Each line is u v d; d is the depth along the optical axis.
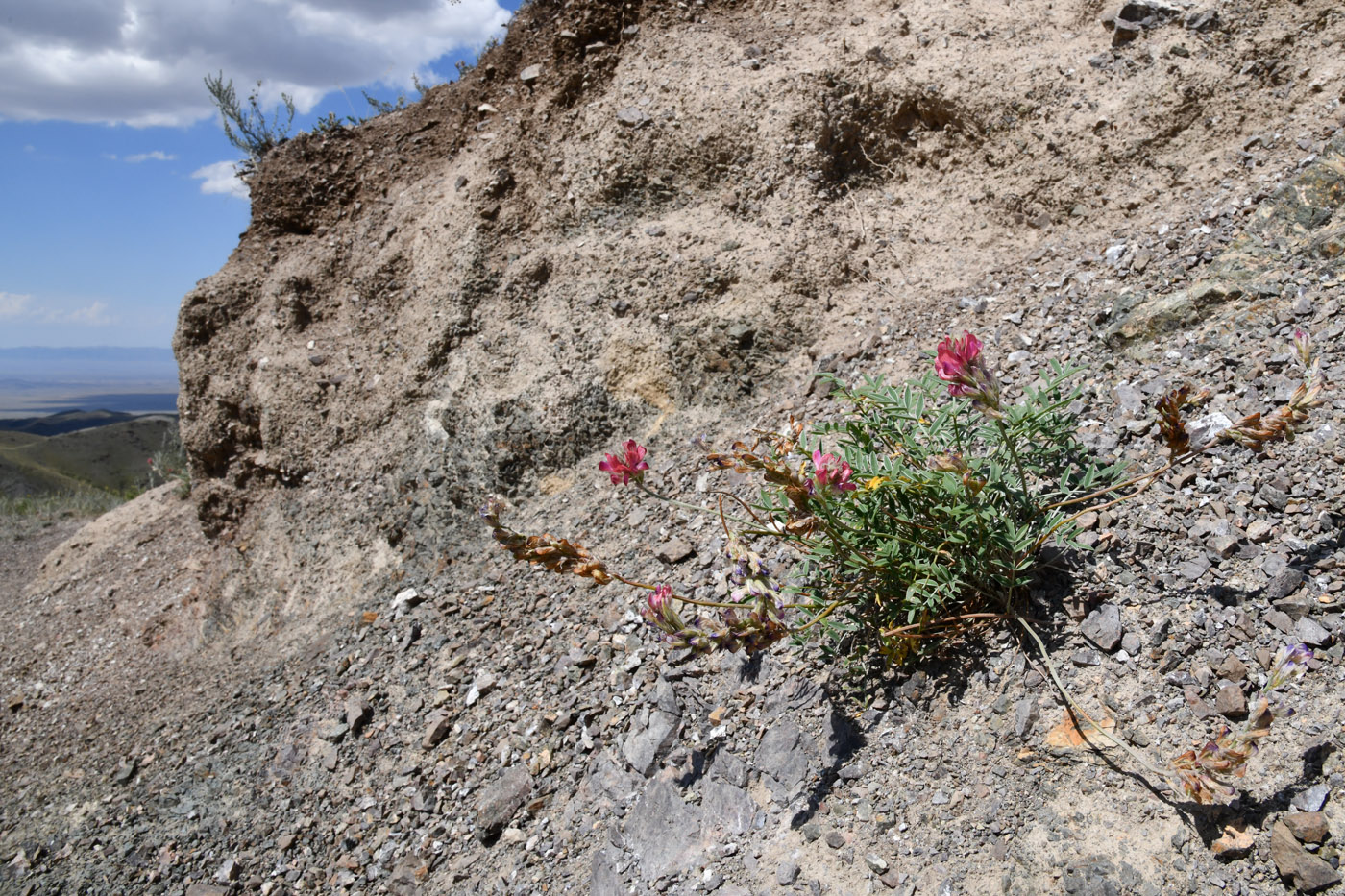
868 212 4.86
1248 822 2.00
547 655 3.72
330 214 6.42
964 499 2.56
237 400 5.97
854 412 3.57
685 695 3.16
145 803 3.99
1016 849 2.20
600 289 4.91
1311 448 2.70
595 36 5.67
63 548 8.20
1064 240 4.31
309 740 3.92
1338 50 4.00
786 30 5.45
